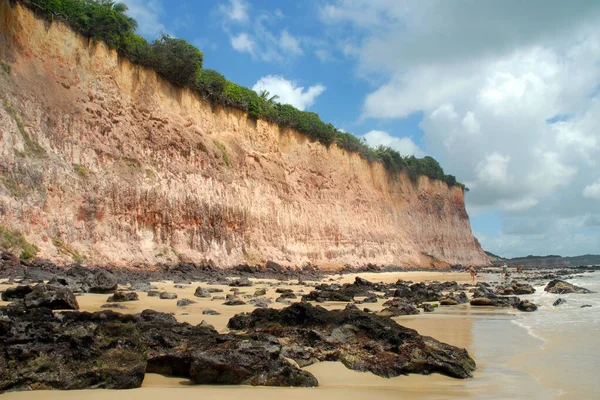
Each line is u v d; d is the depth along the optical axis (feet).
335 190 189.98
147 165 108.68
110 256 89.81
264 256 134.92
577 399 19.90
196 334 27.09
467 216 312.50
